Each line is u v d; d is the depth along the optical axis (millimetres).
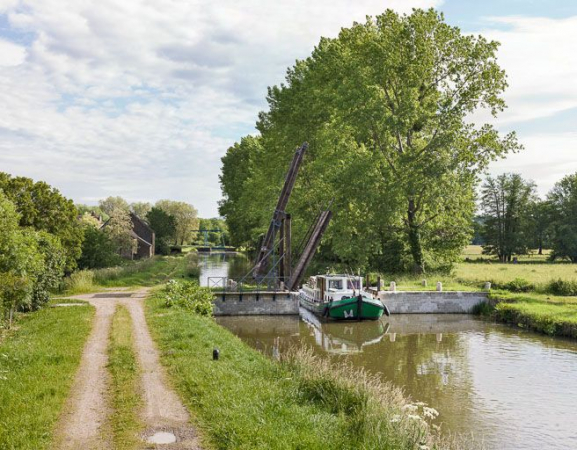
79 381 13109
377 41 44125
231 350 17578
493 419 15484
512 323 31906
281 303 34594
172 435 9844
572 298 34844
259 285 36781
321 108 47719
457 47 43625
